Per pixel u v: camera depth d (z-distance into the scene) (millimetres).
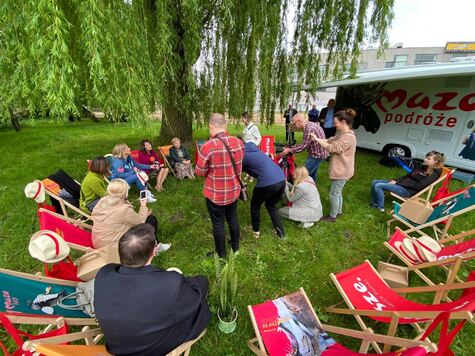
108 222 2367
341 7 4977
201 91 5512
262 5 4430
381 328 2219
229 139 2439
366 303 2051
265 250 3186
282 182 2957
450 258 2314
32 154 7184
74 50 2711
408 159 6246
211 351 2004
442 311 1330
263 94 5559
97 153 7402
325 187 5129
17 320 1449
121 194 2494
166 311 1310
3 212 3979
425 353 1188
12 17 2207
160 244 3092
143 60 3051
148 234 1415
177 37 4172
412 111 6215
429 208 3172
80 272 2145
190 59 4348
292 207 3666
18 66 2242
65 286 1872
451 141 5668
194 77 5266
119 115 2861
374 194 4273
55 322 1621
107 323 1274
